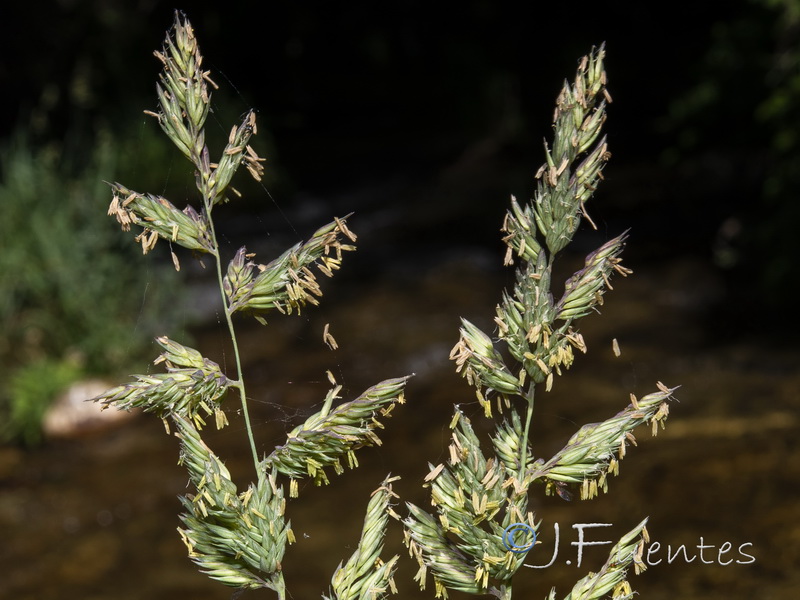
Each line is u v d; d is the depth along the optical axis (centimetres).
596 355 645
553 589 83
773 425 488
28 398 646
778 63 752
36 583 447
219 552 81
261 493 80
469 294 839
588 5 1658
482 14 1731
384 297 843
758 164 1026
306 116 1695
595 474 78
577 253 878
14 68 1368
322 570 422
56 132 1314
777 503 396
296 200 1202
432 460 514
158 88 79
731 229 877
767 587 333
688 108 862
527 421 77
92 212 802
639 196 1046
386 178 1312
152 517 507
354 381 668
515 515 78
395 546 397
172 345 78
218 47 1700
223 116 1130
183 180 1134
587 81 74
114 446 608
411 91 1769
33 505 533
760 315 690
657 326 692
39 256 764
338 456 80
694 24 1572
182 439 78
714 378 579
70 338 727
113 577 447
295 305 79
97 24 1430
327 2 1812
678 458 450
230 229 1039
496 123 1534
